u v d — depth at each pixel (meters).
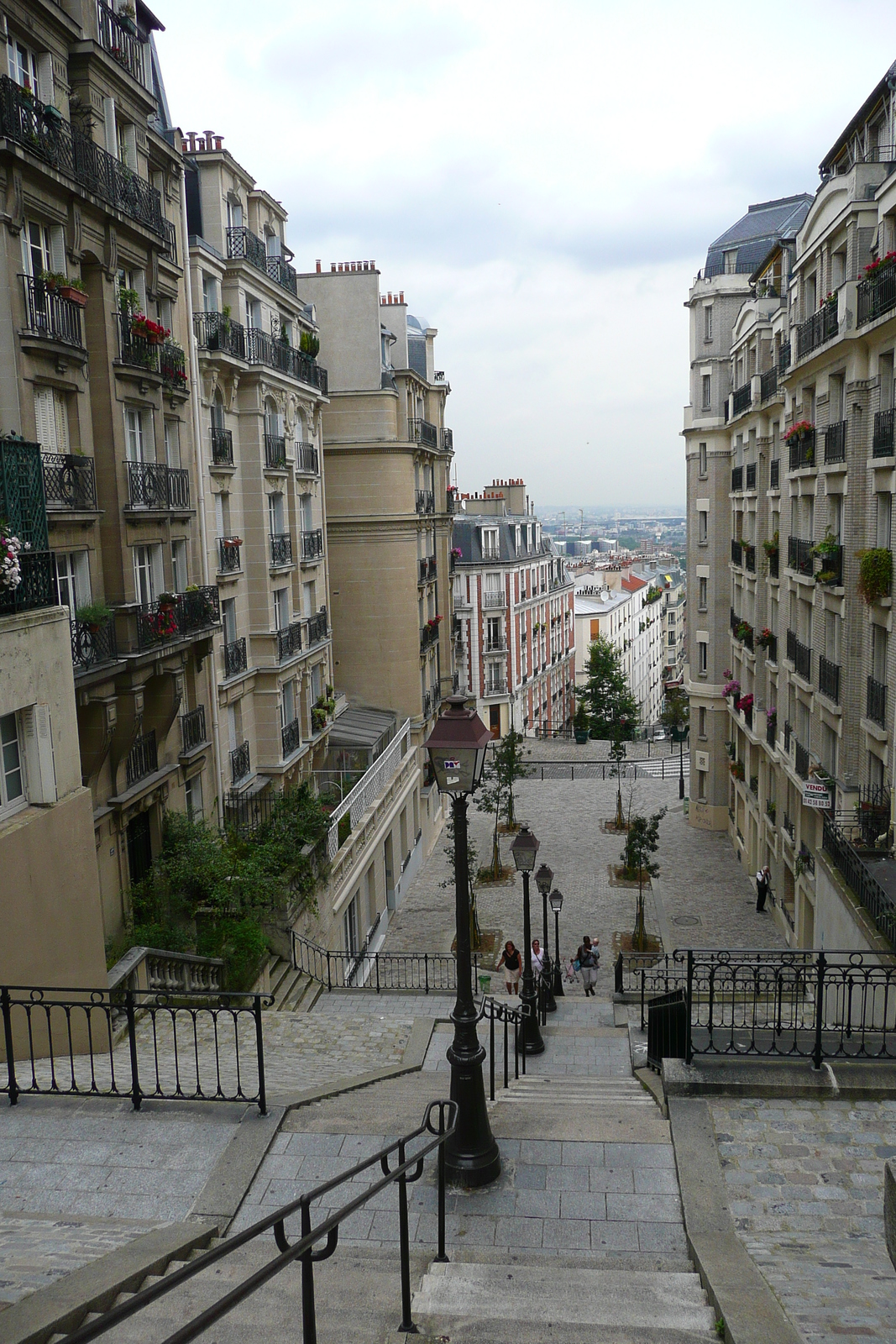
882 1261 7.01
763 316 31.28
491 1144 8.90
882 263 17.72
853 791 20.20
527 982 17.41
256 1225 4.27
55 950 11.66
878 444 18.44
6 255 14.30
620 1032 19.03
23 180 14.67
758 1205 8.05
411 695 37.84
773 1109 9.61
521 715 67.75
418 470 40.47
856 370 19.73
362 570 37.03
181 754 20.36
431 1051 14.55
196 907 18.16
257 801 24.91
